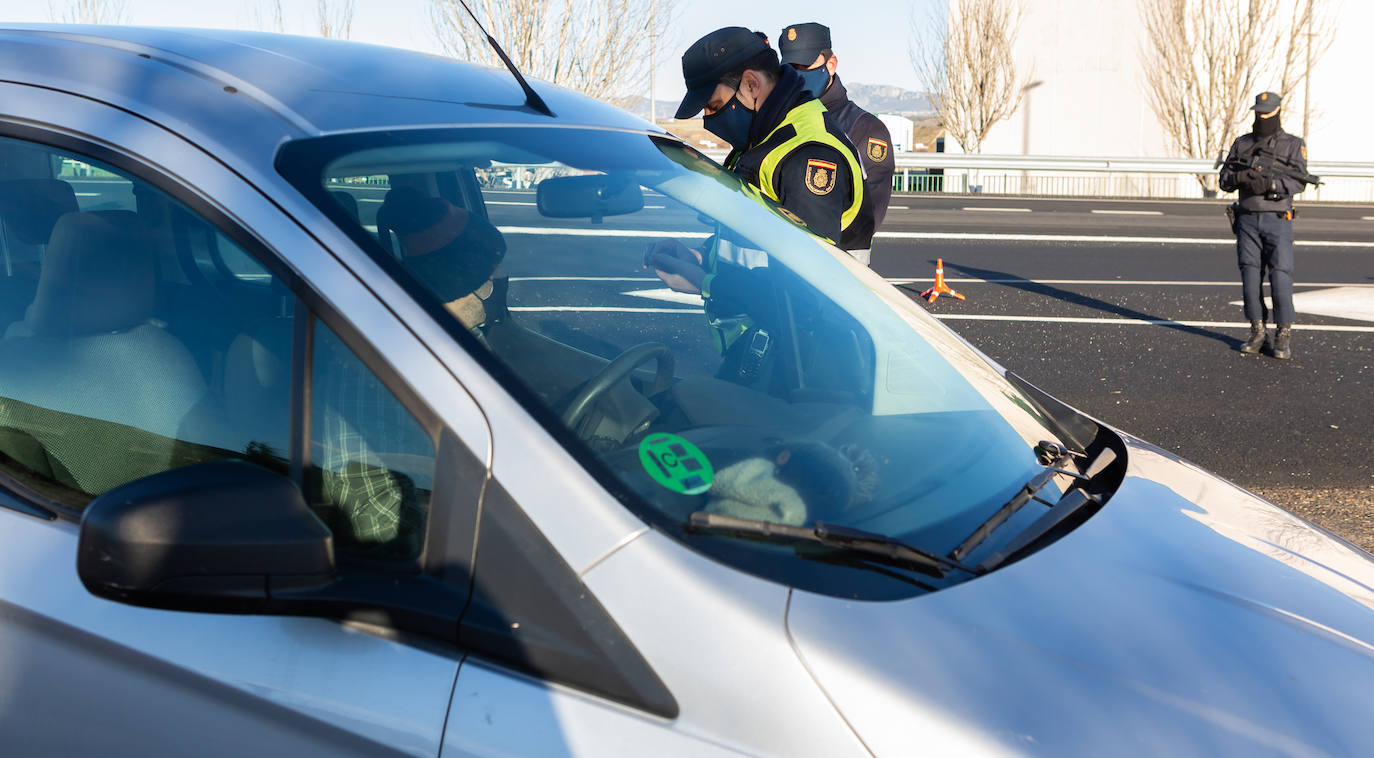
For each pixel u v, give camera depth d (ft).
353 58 6.14
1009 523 5.19
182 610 3.97
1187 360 24.21
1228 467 16.58
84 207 5.24
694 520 4.30
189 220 5.07
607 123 7.03
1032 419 6.54
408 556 4.35
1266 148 23.84
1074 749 3.77
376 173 5.04
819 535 4.44
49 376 5.42
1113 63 88.53
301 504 4.12
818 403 6.10
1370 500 15.05
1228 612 4.69
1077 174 76.28
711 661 3.88
